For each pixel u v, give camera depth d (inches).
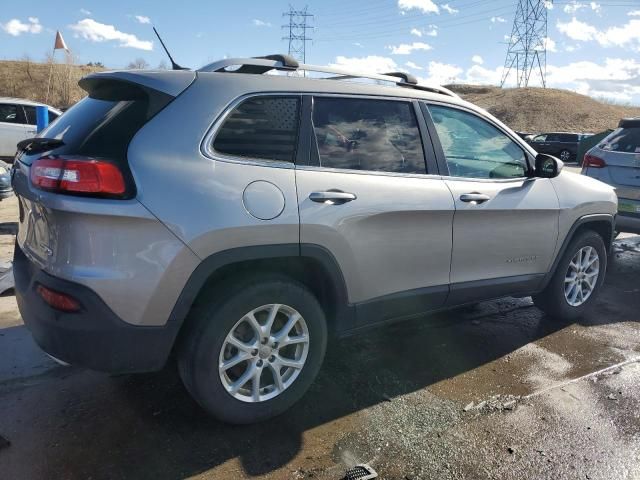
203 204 101.8
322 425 119.3
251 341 113.3
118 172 97.2
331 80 126.4
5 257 225.3
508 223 152.0
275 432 116.0
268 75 118.5
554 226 165.3
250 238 106.2
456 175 143.3
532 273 164.1
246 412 113.6
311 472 103.8
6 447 107.4
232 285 108.8
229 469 103.7
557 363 153.5
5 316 169.9
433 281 139.0
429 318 185.3
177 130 104.3
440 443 114.3
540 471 106.5
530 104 2564.0
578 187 174.9
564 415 126.1
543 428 120.8
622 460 110.5
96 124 106.5
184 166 102.6
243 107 111.9
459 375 144.6
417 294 136.3
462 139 146.9
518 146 160.7
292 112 117.7
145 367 103.0
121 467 103.1
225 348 109.3
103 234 95.5
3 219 301.3
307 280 124.6
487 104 2753.4
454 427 120.3
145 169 99.2
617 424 123.1
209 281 111.2
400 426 120.0
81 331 96.2
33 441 109.8
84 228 95.2
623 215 252.5
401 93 136.3
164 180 99.8
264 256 108.8
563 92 2753.4
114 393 129.0
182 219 99.9
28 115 560.4
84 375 136.9
